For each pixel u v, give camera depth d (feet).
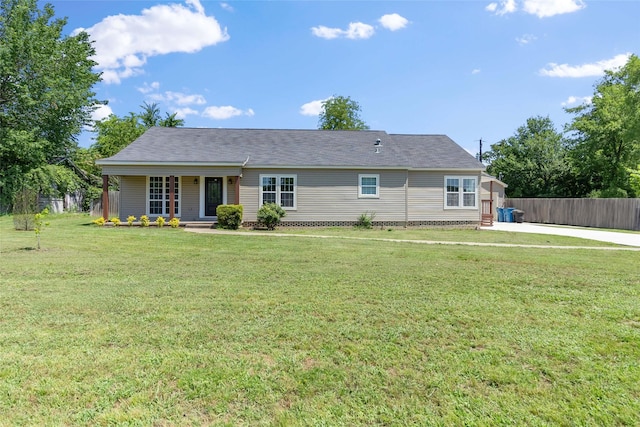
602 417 7.86
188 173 51.62
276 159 55.16
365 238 42.14
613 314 14.52
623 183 96.99
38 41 75.97
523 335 12.32
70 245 32.22
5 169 74.18
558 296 17.10
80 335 11.87
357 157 56.95
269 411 7.97
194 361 10.18
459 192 58.54
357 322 13.39
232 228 50.62
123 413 7.77
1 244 32.17
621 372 9.83
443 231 52.65
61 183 81.41
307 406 8.16
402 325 13.12
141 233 42.04
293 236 42.80
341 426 7.47
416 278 20.59
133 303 15.33
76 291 17.17
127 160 50.29
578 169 106.52
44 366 9.74
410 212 57.47
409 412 8.00
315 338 11.91
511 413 8.00
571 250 34.27
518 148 127.13
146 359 10.25
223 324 13.03
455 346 11.40
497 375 9.61
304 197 55.06
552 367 10.11
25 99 72.79
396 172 56.29
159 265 23.95
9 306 14.78
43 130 79.66
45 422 7.43
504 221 80.33
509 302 16.08
